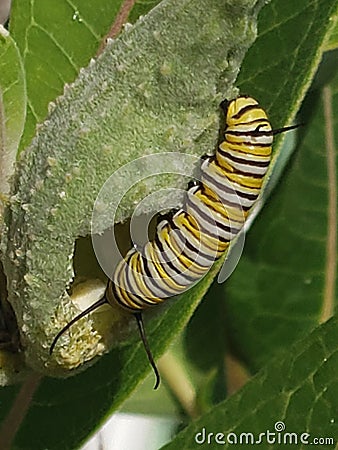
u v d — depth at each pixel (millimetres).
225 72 220
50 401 297
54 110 226
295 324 406
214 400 388
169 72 218
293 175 401
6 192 245
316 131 398
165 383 384
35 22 290
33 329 236
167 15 217
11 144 250
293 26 275
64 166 223
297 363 276
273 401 276
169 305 249
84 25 290
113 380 295
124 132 221
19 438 296
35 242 229
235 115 223
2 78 250
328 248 407
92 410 296
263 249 406
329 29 272
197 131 223
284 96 274
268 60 276
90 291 238
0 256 241
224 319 401
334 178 404
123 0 289
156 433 381
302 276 410
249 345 401
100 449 365
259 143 224
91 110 222
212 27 214
